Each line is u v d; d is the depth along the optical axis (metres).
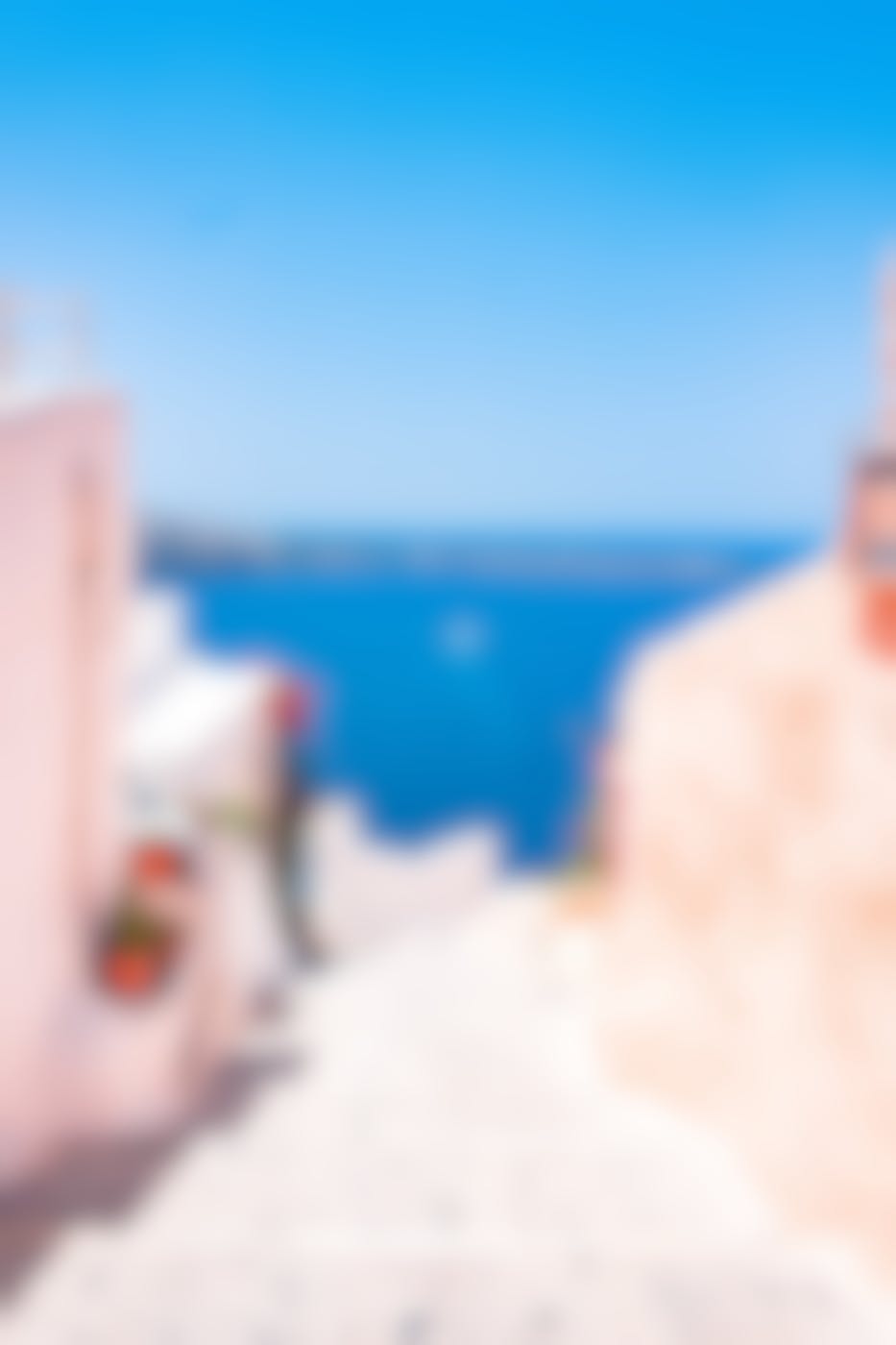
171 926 9.34
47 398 8.12
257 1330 5.00
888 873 8.15
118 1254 5.79
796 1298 5.20
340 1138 8.29
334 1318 5.12
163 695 14.51
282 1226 6.66
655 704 13.86
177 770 12.19
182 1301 5.29
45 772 8.09
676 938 11.79
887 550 8.34
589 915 15.72
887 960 7.78
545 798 26.50
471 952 15.47
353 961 16.08
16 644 7.59
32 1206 7.02
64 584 8.43
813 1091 7.70
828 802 9.06
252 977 12.90
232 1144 8.23
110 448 9.35
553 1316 5.07
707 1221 6.52
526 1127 8.50
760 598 16.31
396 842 23.34
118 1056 8.55
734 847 10.83
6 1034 7.35
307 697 16.47
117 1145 8.17
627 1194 6.98
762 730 10.73
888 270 8.15
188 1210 6.95
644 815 13.73
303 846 16.80
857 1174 6.71
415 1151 7.89
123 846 9.73
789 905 9.11
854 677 8.57
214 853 10.62
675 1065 9.73
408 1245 5.89
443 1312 5.15
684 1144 7.92
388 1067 10.30
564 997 12.75
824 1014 8.04
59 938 8.30
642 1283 5.32
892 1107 7.01
